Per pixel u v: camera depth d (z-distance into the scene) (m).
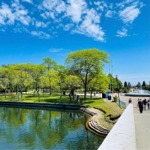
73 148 30.94
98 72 75.88
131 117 14.51
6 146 32.75
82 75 77.75
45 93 122.94
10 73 100.88
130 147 6.82
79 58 75.06
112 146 6.76
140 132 16.08
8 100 92.81
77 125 46.53
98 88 79.69
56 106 77.38
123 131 9.23
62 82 86.56
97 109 60.12
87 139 34.84
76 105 72.62
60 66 95.50
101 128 37.75
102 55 74.25
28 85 104.00
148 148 11.58
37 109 76.94
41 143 34.03
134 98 73.69
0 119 56.91
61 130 42.38
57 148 31.25
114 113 45.44
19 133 41.00
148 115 28.69
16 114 65.88
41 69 100.19
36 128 45.28
